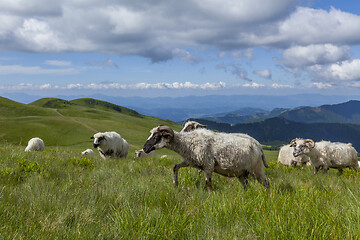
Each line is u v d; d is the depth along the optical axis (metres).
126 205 3.80
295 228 3.11
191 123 11.22
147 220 3.29
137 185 5.14
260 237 3.03
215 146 6.34
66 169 7.19
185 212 3.69
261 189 4.77
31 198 3.89
